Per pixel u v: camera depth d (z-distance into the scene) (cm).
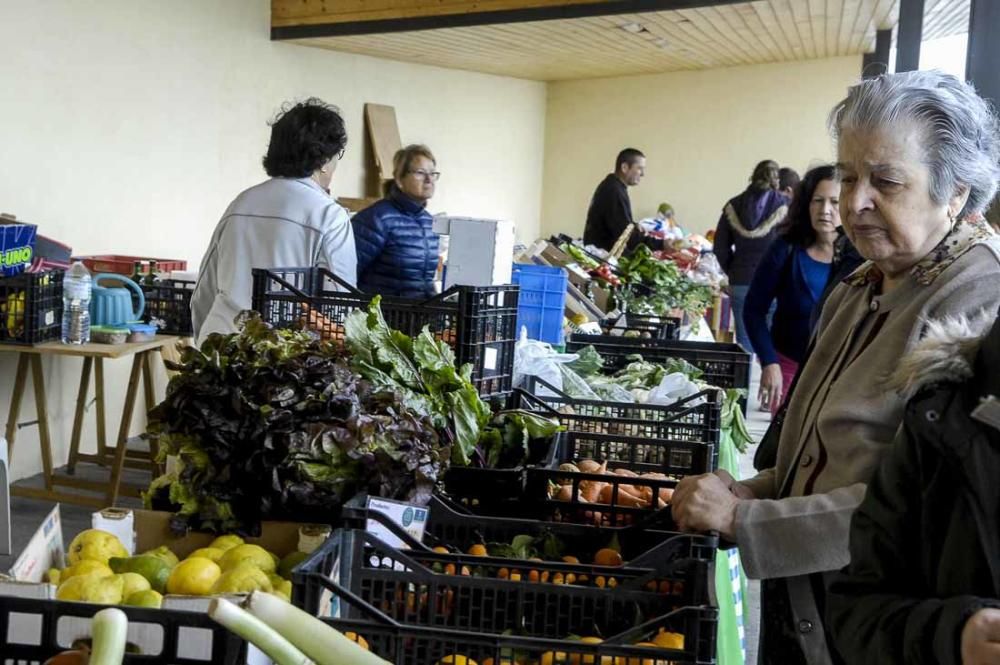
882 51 1145
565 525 201
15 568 186
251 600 121
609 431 299
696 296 755
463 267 389
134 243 657
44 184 572
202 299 412
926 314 163
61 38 577
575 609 170
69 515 501
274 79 838
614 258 808
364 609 151
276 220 388
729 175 1464
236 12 767
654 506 224
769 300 434
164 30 672
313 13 827
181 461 225
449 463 239
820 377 186
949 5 975
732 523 174
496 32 918
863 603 127
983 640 109
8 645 141
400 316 328
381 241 451
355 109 1003
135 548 222
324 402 216
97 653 113
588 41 1037
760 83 1426
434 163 457
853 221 165
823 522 166
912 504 125
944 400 117
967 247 164
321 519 219
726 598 288
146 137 661
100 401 564
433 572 171
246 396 216
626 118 1497
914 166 160
